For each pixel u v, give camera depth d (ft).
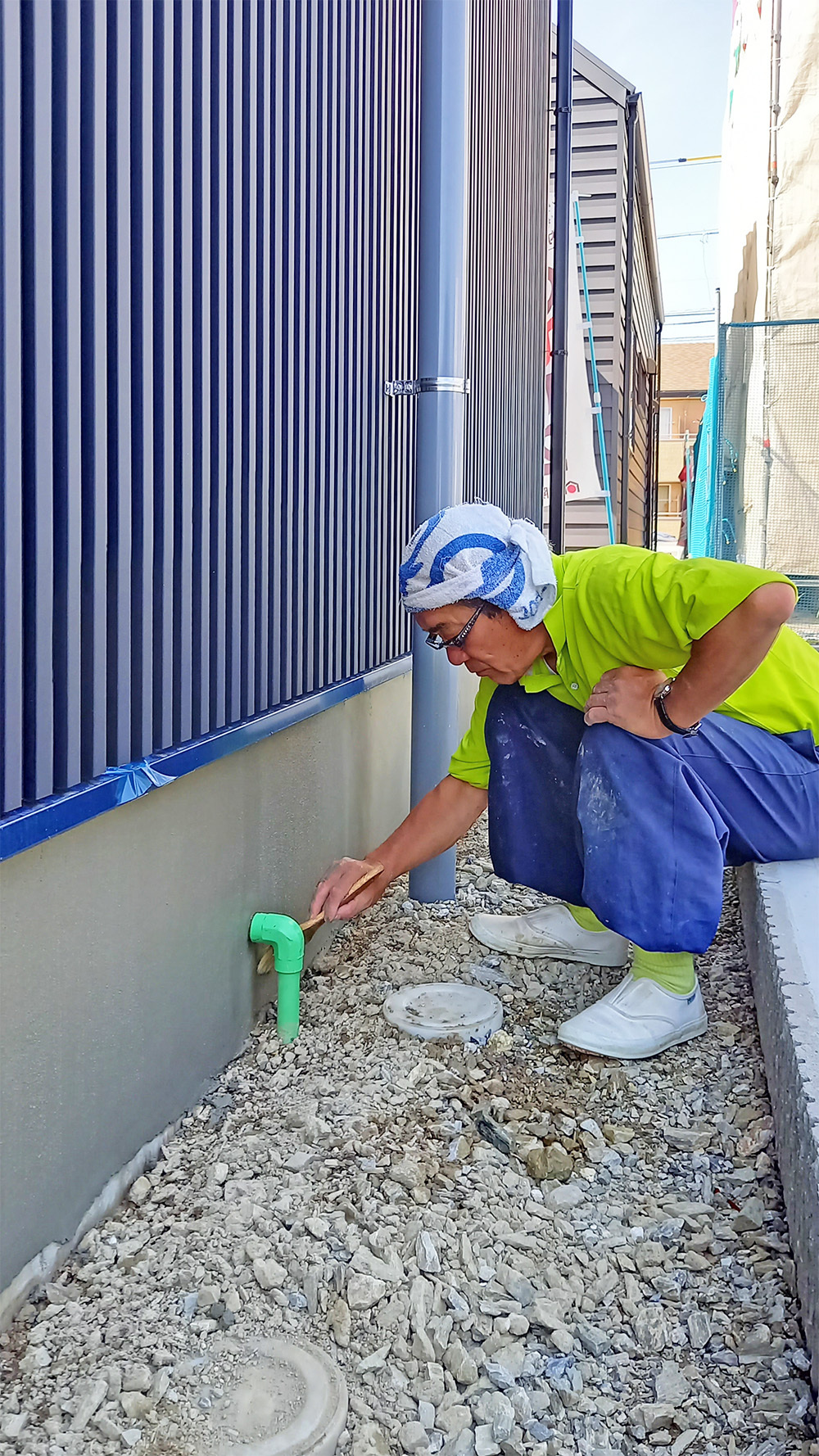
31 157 4.94
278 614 8.57
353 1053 8.04
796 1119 6.18
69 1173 5.78
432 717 10.98
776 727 9.45
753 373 33.83
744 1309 5.73
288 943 8.03
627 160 37.60
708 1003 9.26
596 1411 5.08
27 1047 5.33
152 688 6.47
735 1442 4.90
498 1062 8.00
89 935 5.86
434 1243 5.98
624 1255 6.08
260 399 7.99
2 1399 4.79
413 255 12.16
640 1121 7.41
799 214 34.40
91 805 5.57
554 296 24.53
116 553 5.90
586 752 8.04
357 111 10.04
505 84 17.06
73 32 5.18
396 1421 4.89
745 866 10.48
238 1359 5.14
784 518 33.27
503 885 11.84
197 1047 7.34
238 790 7.84
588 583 7.62
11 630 4.92
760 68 37.11
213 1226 6.03
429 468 10.74
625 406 38.83
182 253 6.50
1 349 4.78
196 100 6.63
